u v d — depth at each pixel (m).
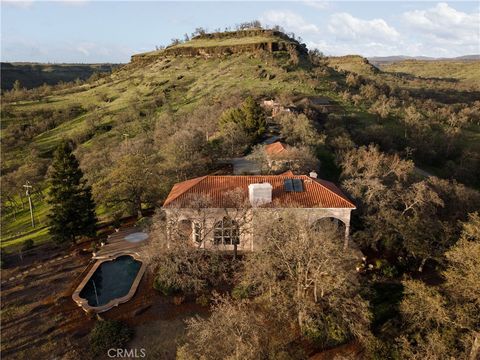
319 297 26.08
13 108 147.25
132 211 46.66
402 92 142.50
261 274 26.39
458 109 127.00
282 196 35.44
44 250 42.06
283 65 149.12
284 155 50.56
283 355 21.62
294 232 26.05
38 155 103.56
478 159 82.62
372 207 36.34
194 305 28.94
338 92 125.50
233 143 63.34
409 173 49.09
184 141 55.12
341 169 56.56
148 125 109.50
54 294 31.77
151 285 31.69
